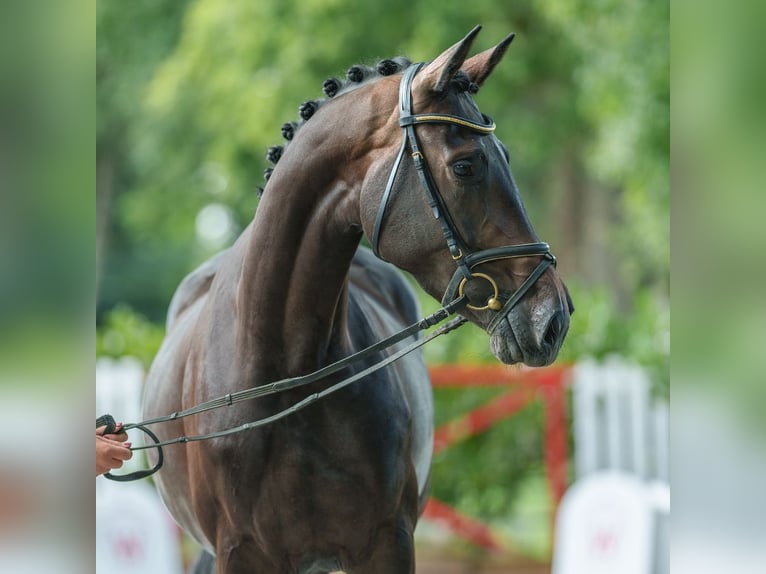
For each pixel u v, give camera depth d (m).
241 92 23.08
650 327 15.73
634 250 24.59
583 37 21.41
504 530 16.06
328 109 5.82
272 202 5.85
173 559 13.09
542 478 15.81
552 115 24.78
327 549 6.11
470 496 15.66
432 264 5.43
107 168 32.41
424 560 15.32
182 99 25.27
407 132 5.40
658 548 13.12
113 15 28.20
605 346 15.52
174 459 6.88
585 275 27.98
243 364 5.97
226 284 6.36
